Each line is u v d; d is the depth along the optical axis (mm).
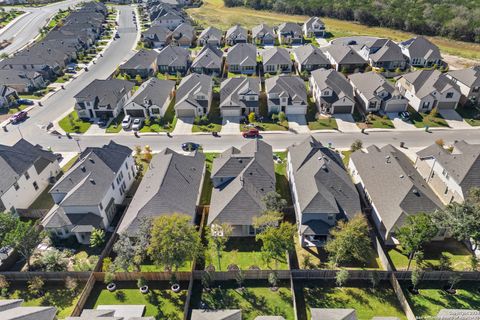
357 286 42000
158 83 89125
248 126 77125
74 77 107562
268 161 57750
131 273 42531
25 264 46219
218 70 106062
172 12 160500
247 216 47594
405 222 44000
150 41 134750
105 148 56969
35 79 99375
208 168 63969
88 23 147125
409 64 108375
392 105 80125
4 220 44312
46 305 40719
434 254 46031
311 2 176625
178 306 40031
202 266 45000
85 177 51344
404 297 38812
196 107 80375
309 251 47094
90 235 49531
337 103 79938
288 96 79875
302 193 49406
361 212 48156
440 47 127812
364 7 160750
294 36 134750
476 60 112875
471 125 75500
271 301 40312
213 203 51375
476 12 135000
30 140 74062
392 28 151375
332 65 109062
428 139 71062
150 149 70312
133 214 47938
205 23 167000
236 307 39719
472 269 43469
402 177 50688
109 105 81000
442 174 55406
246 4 198250
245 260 45781
